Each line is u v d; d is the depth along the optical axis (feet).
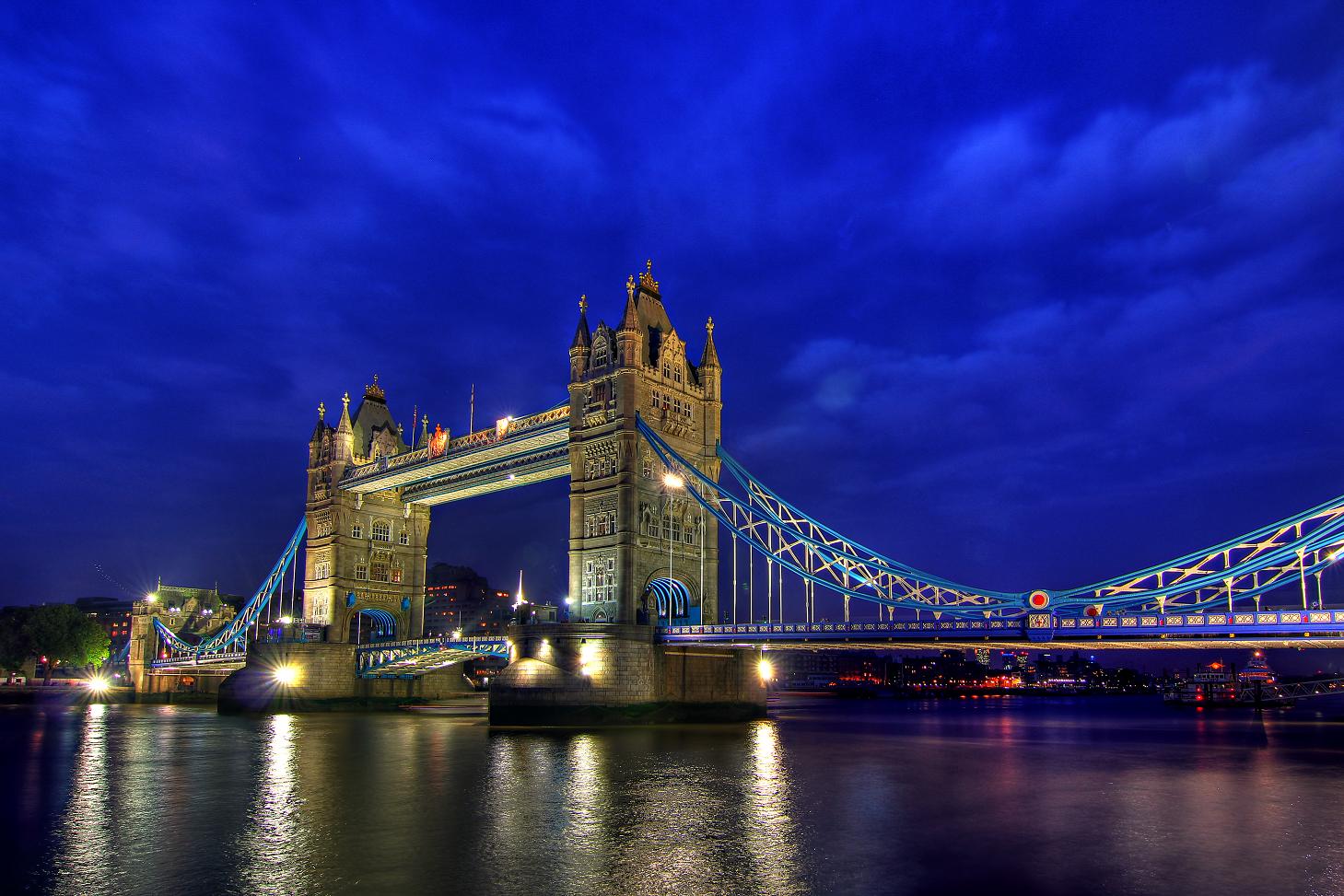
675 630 284.20
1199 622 205.05
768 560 286.87
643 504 309.22
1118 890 92.89
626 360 312.09
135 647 529.45
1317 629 192.54
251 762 193.77
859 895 90.58
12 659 541.34
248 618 464.24
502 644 342.44
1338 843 113.29
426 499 433.48
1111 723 383.45
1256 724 376.89
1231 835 117.50
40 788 157.69
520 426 351.25
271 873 98.22
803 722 360.69
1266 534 206.08
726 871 98.78
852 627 253.24
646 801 140.36
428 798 143.13
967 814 131.44
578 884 93.91
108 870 99.86
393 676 412.77
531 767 179.83
